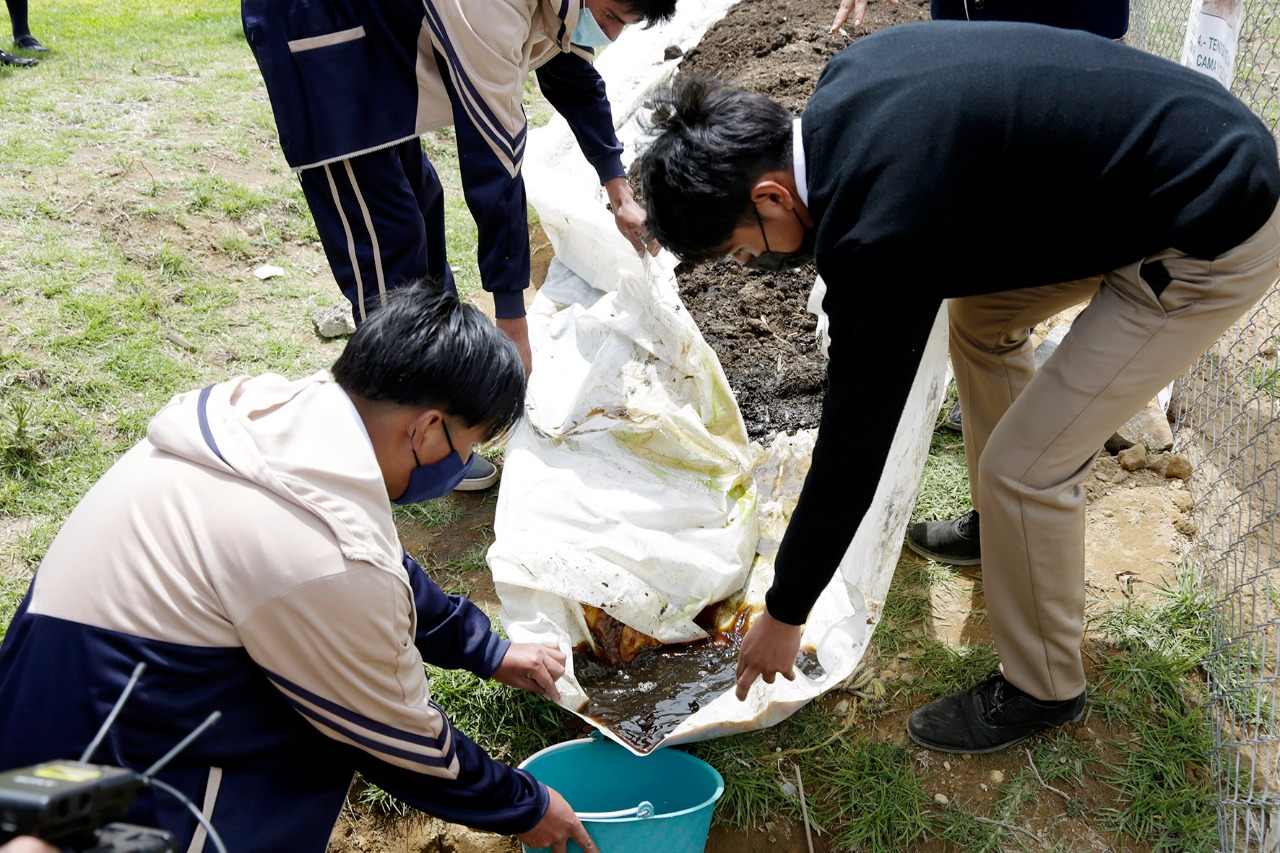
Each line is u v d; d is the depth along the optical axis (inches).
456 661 85.6
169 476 62.6
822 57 200.8
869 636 96.7
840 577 103.7
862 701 99.2
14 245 157.4
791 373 135.1
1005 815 89.4
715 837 90.0
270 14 94.9
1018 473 80.4
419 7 94.3
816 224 68.6
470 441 69.1
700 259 76.9
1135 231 72.3
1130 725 96.2
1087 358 77.2
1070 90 68.7
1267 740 87.7
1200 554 113.8
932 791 91.7
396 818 91.4
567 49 98.3
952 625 106.9
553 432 119.5
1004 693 92.0
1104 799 90.5
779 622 77.7
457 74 93.7
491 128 96.7
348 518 62.1
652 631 101.5
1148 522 118.2
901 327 64.2
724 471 116.3
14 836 39.5
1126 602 108.0
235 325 152.5
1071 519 81.9
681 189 70.0
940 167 64.2
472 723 97.4
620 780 90.7
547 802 74.9
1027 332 98.3
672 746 93.8
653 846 77.1
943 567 113.9
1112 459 126.5
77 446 128.1
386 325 65.2
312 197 105.0
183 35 259.0
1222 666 99.3
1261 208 69.8
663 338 124.1
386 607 62.8
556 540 104.4
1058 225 73.1
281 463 62.3
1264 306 144.5
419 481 69.7
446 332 65.1
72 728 59.4
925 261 63.7
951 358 102.3
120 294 152.6
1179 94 70.4
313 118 97.7
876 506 103.0
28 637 60.9
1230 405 133.2
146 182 175.6
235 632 61.3
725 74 201.3
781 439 122.3
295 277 165.5
